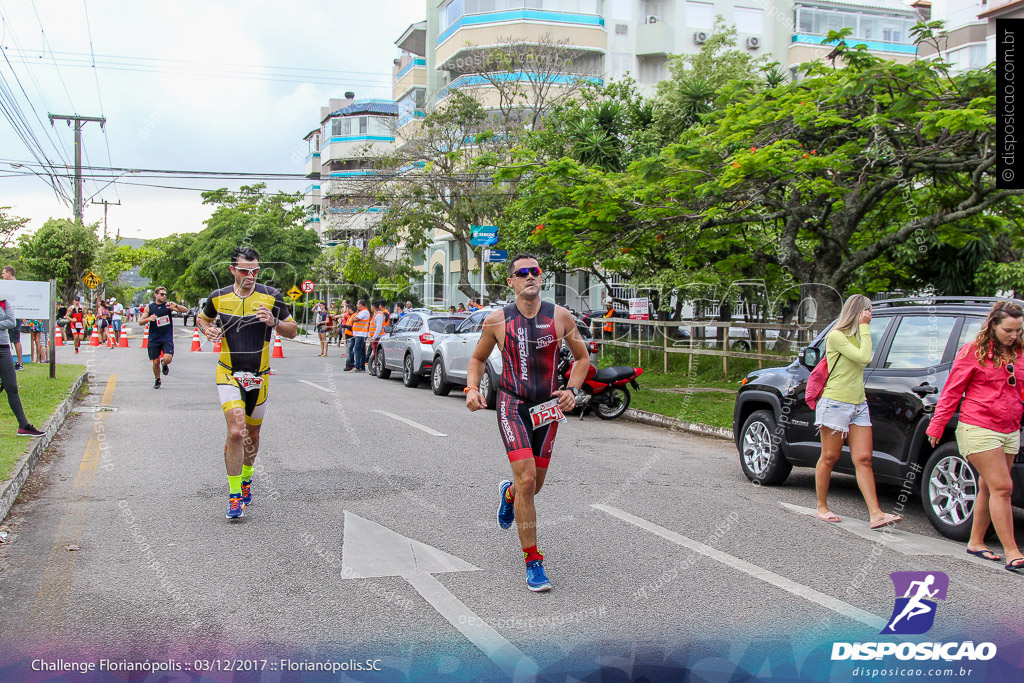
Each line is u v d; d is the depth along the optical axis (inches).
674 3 1418.6
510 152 971.3
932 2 989.2
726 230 677.9
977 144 492.1
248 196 1862.7
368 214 1390.3
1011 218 590.6
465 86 1322.6
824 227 575.5
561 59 1182.9
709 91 939.3
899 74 498.0
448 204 1076.5
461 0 1466.5
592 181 593.9
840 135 534.9
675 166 574.2
